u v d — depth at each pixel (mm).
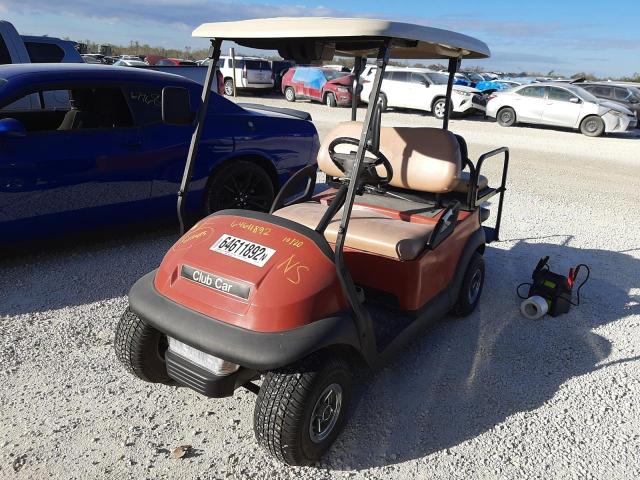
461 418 2883
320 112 17156
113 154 4301
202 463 2449
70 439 2535
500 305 4266
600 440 2783
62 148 4070
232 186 5145
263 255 2373
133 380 3018
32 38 6977
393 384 3139
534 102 15797
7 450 2438
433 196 3941
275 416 2225
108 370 3088
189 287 2404
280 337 2166
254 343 2143
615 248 5738
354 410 2881
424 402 2994
